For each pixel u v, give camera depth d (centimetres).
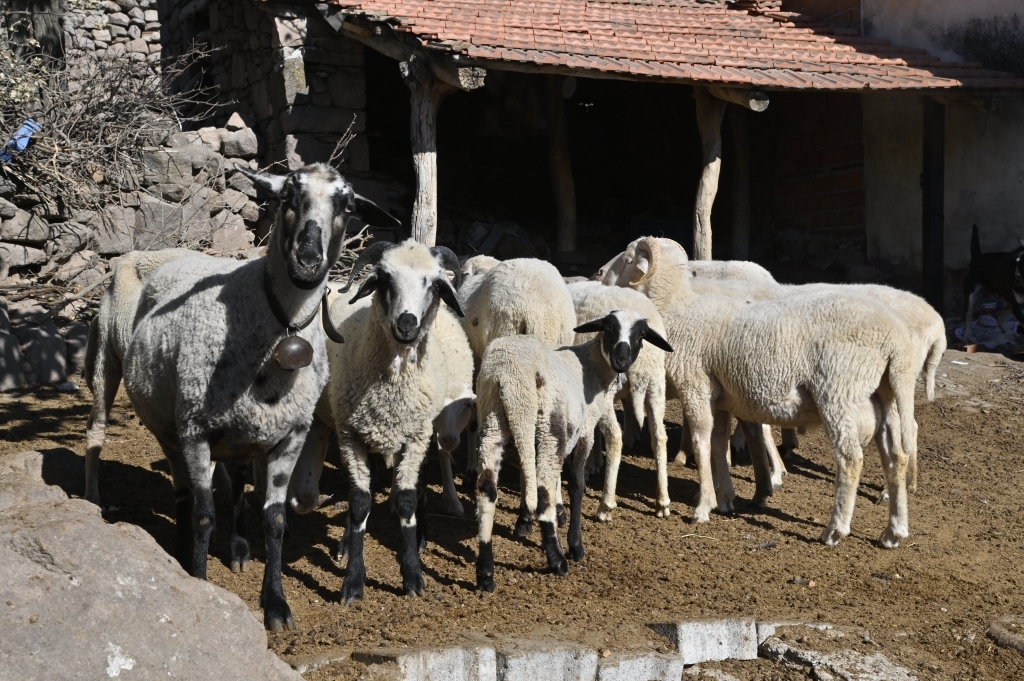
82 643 341
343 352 543
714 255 1730
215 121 1583
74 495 640
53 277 1056
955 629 548
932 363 798
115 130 1149
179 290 522
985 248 1477
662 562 621
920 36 1577
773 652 507
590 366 638
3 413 838
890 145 1571
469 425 764
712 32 1510
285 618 475
